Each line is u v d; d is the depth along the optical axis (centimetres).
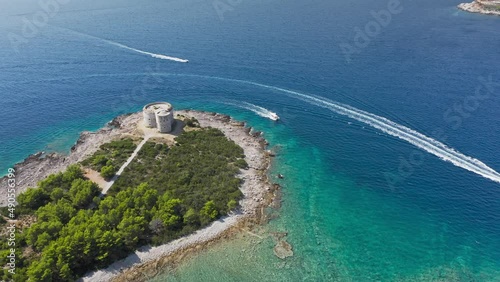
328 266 8550
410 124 13312
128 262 8456
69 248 7956
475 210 9794
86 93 17138
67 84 18012
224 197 10250
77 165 11344
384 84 15988
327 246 9050
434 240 9100
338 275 8350
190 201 9975
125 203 9300
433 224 9519
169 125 13262
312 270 8456
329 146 12725
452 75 16412
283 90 16300
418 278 8250
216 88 16925
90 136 13475
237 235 9275
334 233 9419
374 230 9462
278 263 8606
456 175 10925
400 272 8388
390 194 10538
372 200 10381
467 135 12506
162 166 11425
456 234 9212
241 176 11294
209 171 11269
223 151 12294
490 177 10762
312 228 9569
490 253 8681
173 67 19288
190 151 12225
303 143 12975
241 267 8500
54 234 8469
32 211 9612
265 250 8912
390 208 10088
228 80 17538
